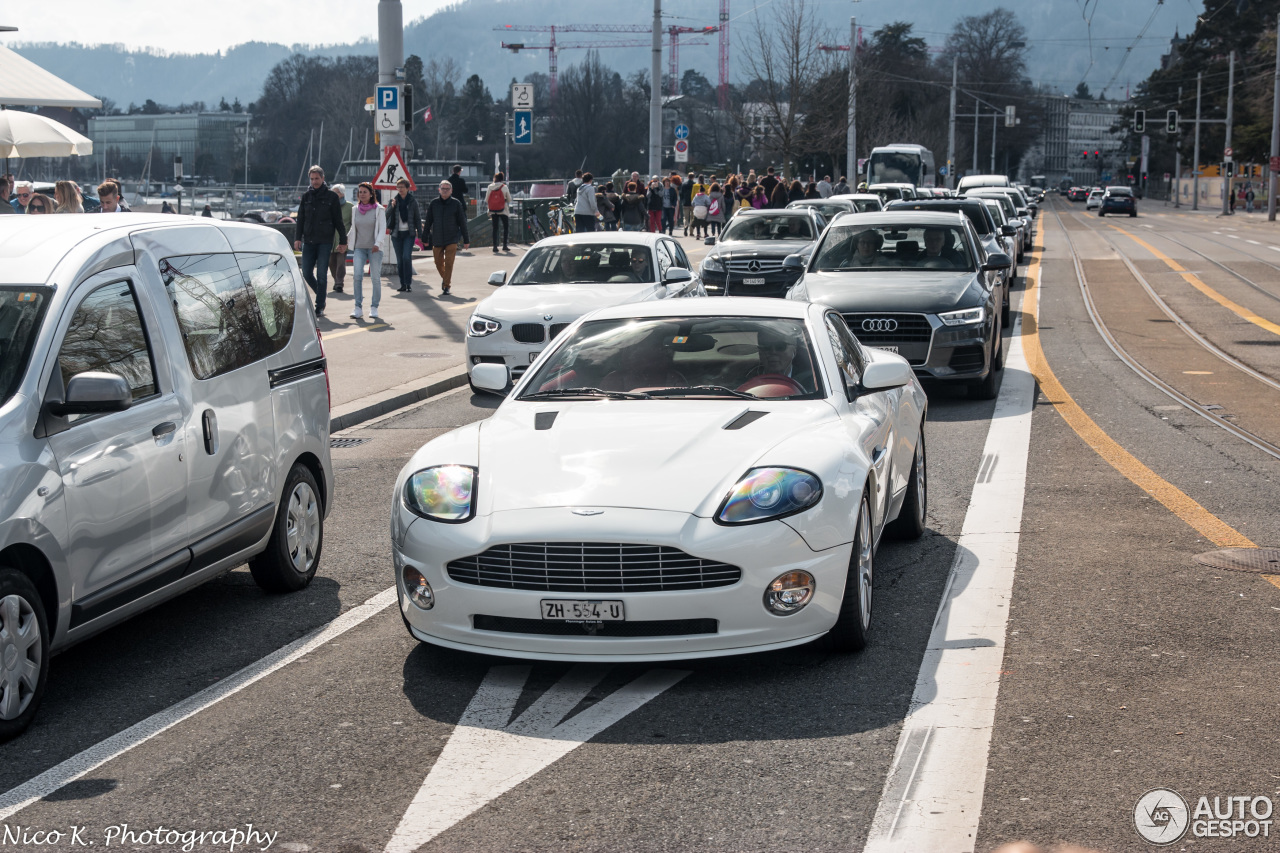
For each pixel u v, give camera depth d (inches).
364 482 354.9
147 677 199.8
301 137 5748.0
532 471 196.2
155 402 205.8
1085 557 261.4
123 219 218.2
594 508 185.9
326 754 166.2
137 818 147.9
